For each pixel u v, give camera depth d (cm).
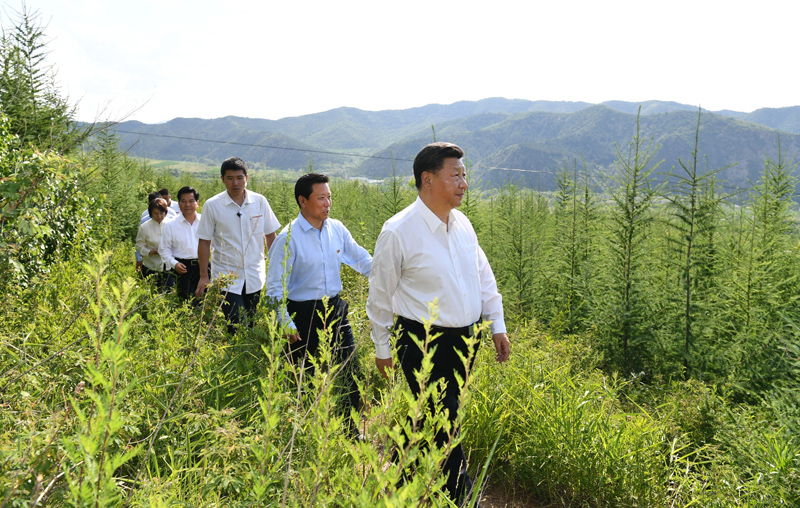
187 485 211
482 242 868
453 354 278
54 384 220
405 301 281
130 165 1686
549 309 710
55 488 136
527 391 380
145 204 1265
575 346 509
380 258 277
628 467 304
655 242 643
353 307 488
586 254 740
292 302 383
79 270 513
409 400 112
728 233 703
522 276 776
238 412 270
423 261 273
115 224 984
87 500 79
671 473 315
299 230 387
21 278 404
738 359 509
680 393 430
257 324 355
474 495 190
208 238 491
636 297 557
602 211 714
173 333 357
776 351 482
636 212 571
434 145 274
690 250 559
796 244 691
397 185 918
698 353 532
